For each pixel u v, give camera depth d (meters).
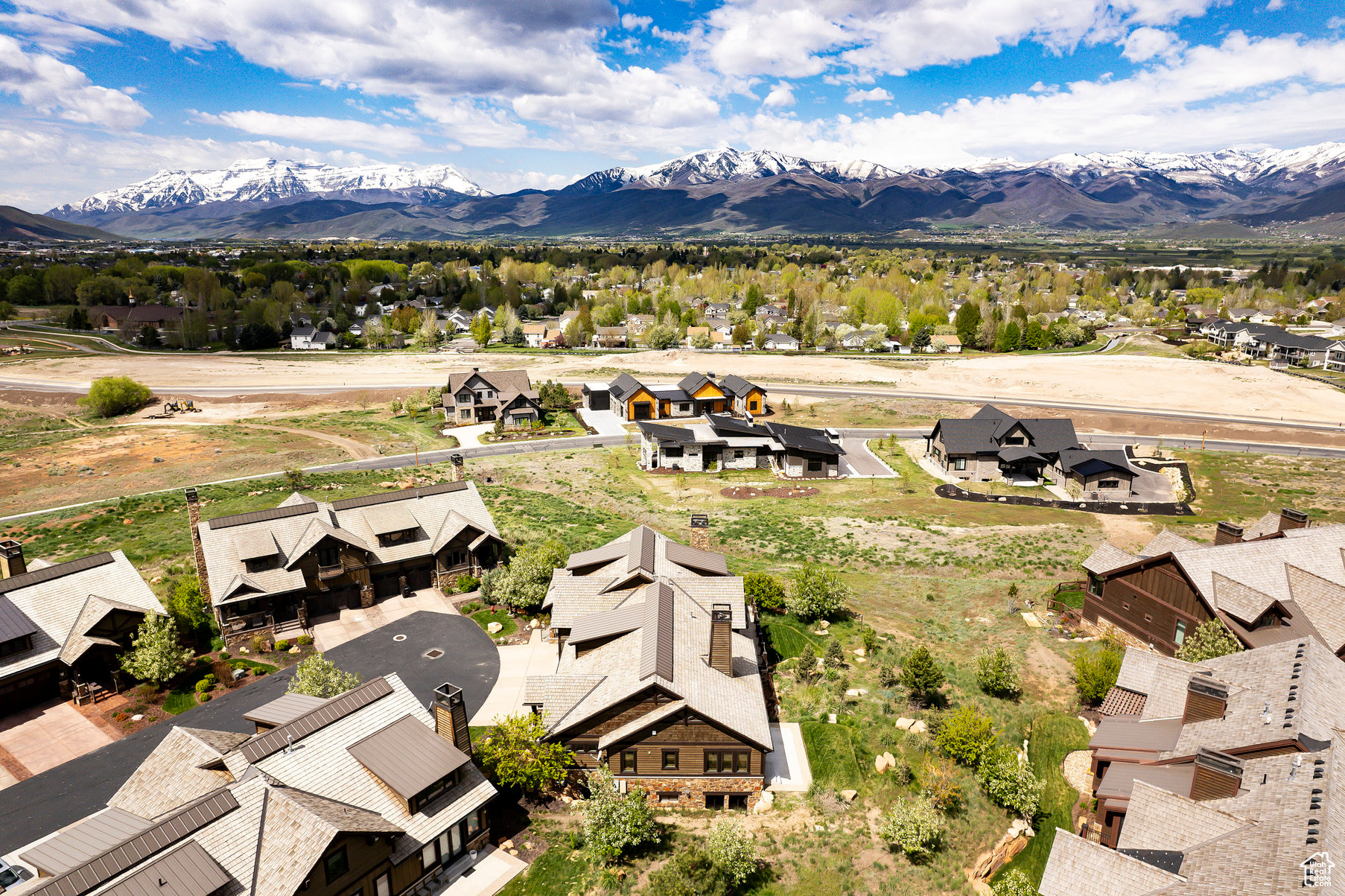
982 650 45.88
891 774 35.53
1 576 46.16
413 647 47.00
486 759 33.69
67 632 42.31
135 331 195.88
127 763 36.28
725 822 30.66
